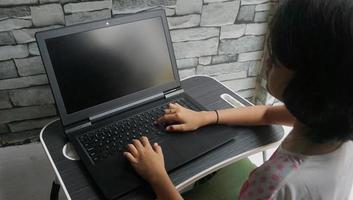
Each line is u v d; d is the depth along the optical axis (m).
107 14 1.06
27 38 1.02
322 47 0.42
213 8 1.20
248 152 0.84
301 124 0.54
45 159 1.38
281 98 0.53
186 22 1.20
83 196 0.71
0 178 1.30
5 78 1.09
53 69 0.81
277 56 0.48
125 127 0.88
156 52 0.98
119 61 0.91
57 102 0.83
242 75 1.49
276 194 0.54
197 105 0.98
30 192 1.28
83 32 0.85
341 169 0.57
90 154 0.79
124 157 0.78
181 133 0.86
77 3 1.01
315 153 0.53
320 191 0.54
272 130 0.91
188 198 0.91
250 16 1.28
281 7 0.48
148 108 0.95
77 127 0.86
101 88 0.89
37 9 0.98
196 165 0.79
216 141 0.84
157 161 0.73
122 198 0.70
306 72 0.45
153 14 0.96
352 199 1.21
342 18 0.41
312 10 0.43
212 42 1.30
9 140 1.30
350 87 0.43
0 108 1.17
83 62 0.85
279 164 0.54
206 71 1.40
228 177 0.98
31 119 1.25
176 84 1.03
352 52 0.41
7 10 0.95
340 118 0.47
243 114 0.90
